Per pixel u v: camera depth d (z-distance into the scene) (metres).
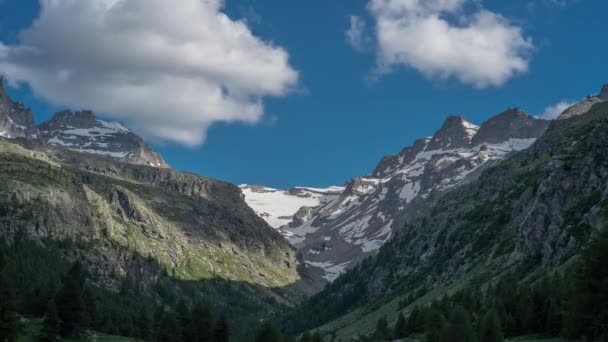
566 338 140.00
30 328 191.25
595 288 117.69
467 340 170.50
